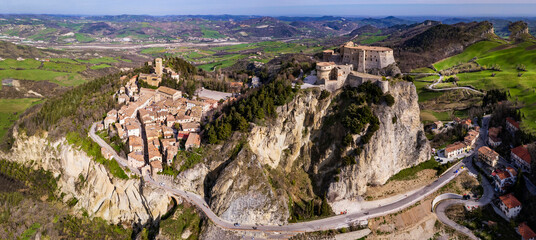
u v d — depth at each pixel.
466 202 148.25
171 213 144.00
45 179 180.88
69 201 168.12
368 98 160.25
